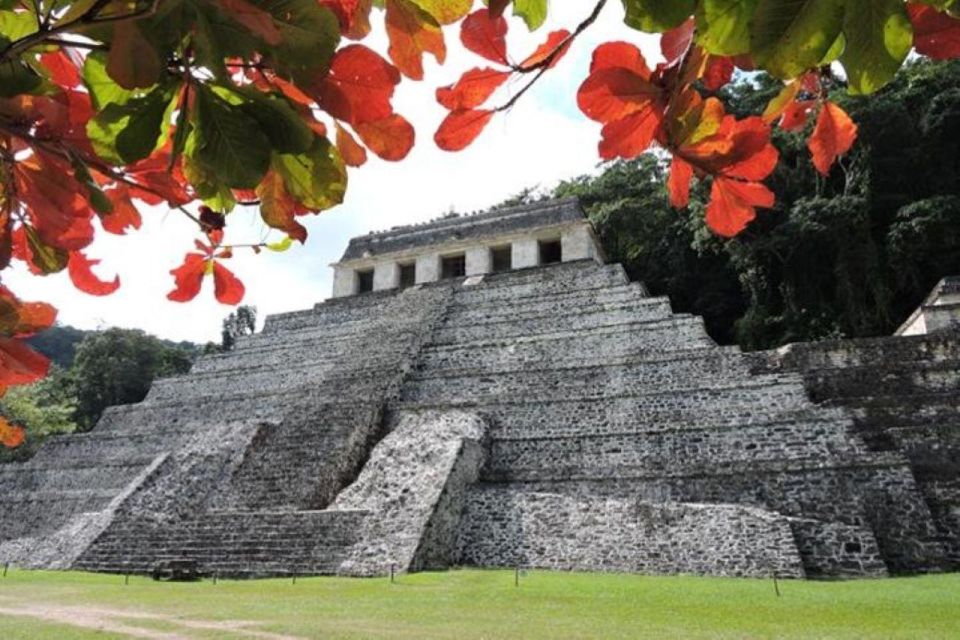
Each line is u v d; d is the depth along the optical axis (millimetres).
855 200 28562
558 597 10055
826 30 1024
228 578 14469
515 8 1445
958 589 10227
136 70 1106
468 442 16797
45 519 22594
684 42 1386
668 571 13219
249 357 28641
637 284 24219
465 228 31688
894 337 19188
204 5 1072
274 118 1254
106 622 8656
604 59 1417
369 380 22281
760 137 1506
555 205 30516
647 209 36062
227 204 1642
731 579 12023
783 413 16016
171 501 18344
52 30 1128
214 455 19672
